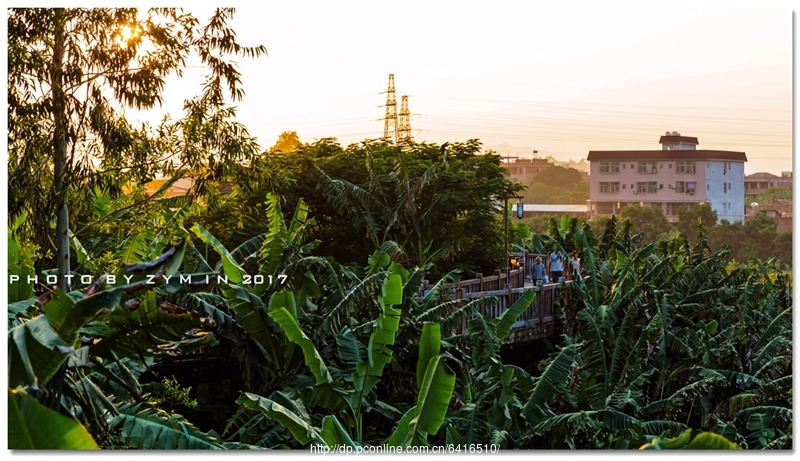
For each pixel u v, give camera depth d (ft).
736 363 58.39
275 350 51.06
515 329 67.46
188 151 46.29
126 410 34.91
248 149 48.08
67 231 43.93
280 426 43.96
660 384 59.31
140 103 43.32
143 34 43.86
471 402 48.19
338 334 49.08
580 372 56.29
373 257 57.36
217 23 45.70
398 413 50.03
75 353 27.32
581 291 68.90
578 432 44.88
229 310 51.47
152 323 29.04
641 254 75.61
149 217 49.62
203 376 56.65
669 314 66.08
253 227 76.28
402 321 51.90
